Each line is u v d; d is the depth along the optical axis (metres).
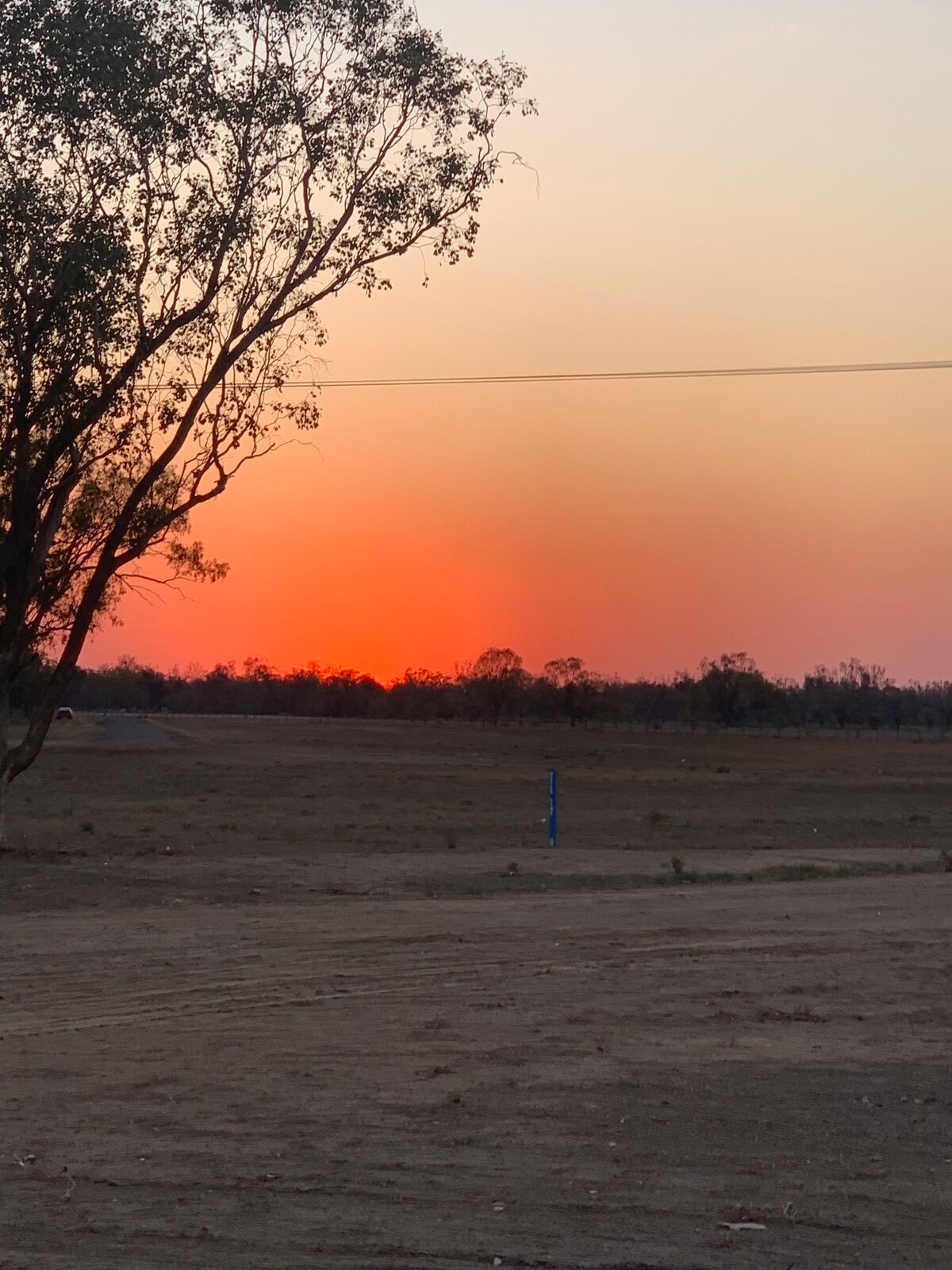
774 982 13.66
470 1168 7.52
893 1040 11.12
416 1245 6.36
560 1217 6.77
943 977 14.07
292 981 13.34
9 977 13.41
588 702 177.75
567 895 20.52
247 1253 6.21
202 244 23.45
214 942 15.60
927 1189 7.33
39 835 31.17
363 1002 12.38
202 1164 7.51
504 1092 9.18
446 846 29.17
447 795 51.56
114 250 22.39
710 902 19.72
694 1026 11.48
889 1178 7.50
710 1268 6.16
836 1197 7.17
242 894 20.12
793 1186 7.33
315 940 15.84
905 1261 6.30
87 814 39.53
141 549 24.55
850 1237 6.59
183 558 27.88
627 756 92.31
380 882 21.88
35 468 23.42
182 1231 6.47
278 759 78.06
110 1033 10.94
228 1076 9.52
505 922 17.47
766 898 20.39
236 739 108.81
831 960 14.99
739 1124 8.51
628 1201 7.03
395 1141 7.98
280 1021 11.50
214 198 23.75
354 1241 6.39
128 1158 7.60
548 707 185.50
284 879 21.92
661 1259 6.26
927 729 178.12
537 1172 7.46
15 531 23.45
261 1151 7.76
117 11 22.69
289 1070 9.73
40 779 57.06
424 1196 7.03
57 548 26.38
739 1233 6.60
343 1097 8.99
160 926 16.86
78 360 22.86
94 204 23.22
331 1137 8.06
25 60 22.20
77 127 22.56
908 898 20.53
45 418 23.41
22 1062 9.92
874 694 181.62
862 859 27.31
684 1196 7.12
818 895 20.80
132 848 27.17
